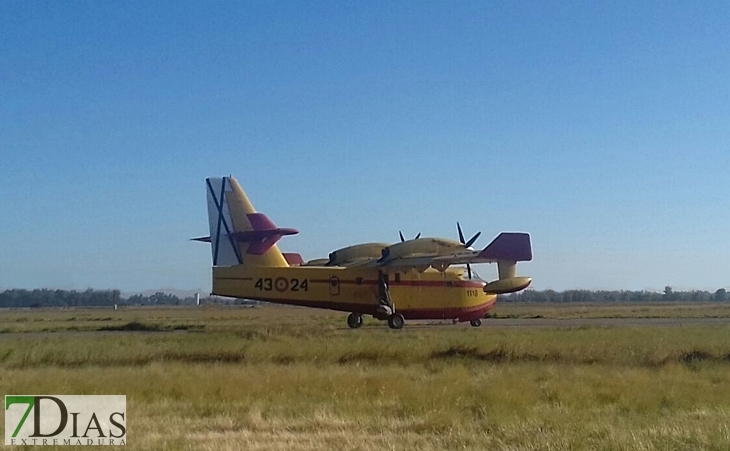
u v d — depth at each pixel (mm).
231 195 37781
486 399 13125
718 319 47500
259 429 10914
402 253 35969
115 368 18922
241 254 37469
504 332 30234
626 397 13477
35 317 68500
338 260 38281
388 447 9695
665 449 9477
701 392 14219
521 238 35812
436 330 33812
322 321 46969
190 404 13078
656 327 34156
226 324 41844
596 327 34688
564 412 12055
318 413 12094
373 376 16359
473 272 39906
